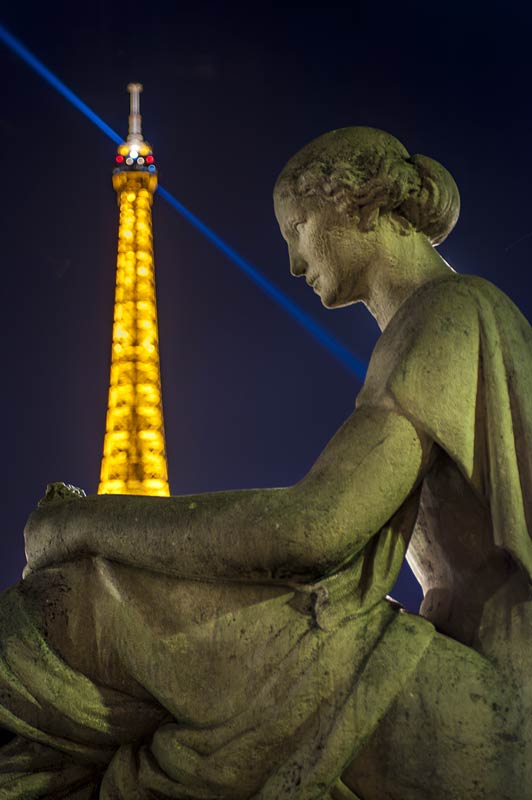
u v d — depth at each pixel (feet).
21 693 10.87
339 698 10.36
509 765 10.21
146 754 10.78
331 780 10.13
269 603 10.74
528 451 11.08
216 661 10.75
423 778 10.31
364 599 10.78
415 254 12.76
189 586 10.94
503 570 11.21
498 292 11.72
